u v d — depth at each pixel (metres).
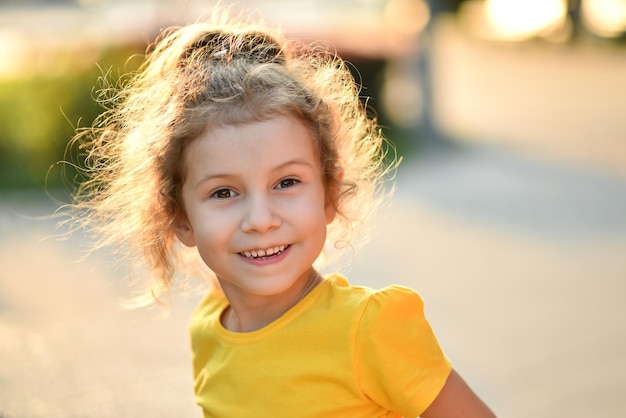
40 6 24.30
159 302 2.65
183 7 5.96
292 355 2.13
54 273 6.90
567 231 8.20
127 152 2.45
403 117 13.05
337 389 2.09
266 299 2.22
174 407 4.66
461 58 26.50
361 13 21.66
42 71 9.82
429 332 2.15
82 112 9.42
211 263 2.16
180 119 2.18
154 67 2.42
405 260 7.32
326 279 2.22
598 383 4.97
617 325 5.82
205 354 2.37
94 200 2.63
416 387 2.07
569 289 6.57
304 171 2.14
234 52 2.28
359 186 2.58
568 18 30.94
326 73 2.42
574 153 12.02
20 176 9.66
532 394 4.86
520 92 18.69
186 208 2.23
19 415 4.54
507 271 7.04
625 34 30.66
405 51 12.11
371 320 2.07
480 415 2.17
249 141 2.08
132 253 2.54
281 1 19.17
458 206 9.15
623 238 7.92
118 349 5.44
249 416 2.14
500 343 5.59
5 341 5.54
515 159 11.63
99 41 10.21
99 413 4.58
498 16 36.84
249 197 2.09
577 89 19.11
